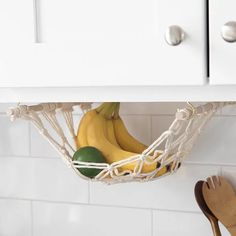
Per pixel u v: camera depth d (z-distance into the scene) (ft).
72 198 4.09
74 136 3.47
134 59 2.53
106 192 3.99
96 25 2.61
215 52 2.41
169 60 2.47
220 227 3.68
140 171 3.04
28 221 4.26
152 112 3.81
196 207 3.75
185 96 2.57
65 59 2.66
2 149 4.30
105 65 2.58
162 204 3.83
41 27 2.72
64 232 4.14
